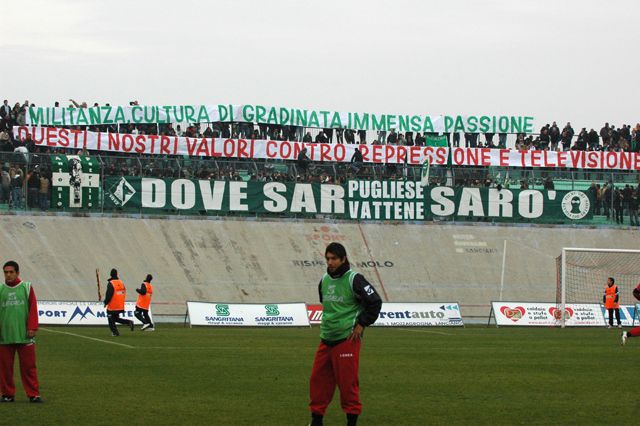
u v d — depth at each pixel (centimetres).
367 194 5659
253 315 4238
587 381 2161
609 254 5347
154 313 4641
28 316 1719
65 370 2297
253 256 5200
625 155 6266
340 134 5959
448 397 1881
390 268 5331
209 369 2348
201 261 5084
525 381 2153
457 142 6141
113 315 3469
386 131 6028
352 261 5325
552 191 5891
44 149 5494
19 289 1717
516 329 4250
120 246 5044
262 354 2767
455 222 5747
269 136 5847
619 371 2380
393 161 5953
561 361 2634
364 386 2048
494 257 5544
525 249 5650
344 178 5656
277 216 5538
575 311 4541
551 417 1648
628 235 5916
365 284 1416
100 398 1812
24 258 4803
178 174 5400
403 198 5706
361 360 2625
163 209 5338
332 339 1421
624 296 5209
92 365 2416
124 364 2448
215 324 4172
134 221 5231
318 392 1438
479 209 5803
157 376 2191
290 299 4950
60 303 4097
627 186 5956
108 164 5262
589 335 3825
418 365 2495
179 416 1616
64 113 5553
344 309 1418
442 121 6116
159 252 5069
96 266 4869
